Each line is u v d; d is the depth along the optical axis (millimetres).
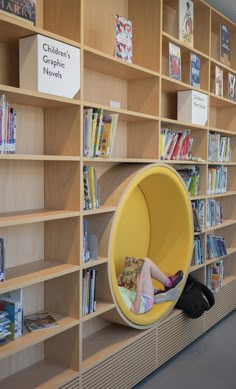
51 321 2264
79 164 2256
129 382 2715
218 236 4223
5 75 2141
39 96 1968
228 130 4332
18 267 2260
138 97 3047
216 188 3895
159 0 2910
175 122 3141
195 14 3688
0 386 2176
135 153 3082
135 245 3436
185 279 3295
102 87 2850
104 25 2820
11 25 1848
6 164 2199
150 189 3420
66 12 2262
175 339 3211
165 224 3516
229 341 3527
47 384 2195
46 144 2387
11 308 2025
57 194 2363
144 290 2994
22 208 2301
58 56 2074
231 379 2859
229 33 4020
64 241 2363
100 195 2684
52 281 2436
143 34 2998
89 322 2818
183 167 3633
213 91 4184
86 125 2307
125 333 2836
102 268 2576
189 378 2873
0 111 1820
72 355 2350
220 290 3973
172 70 3113
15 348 1922
